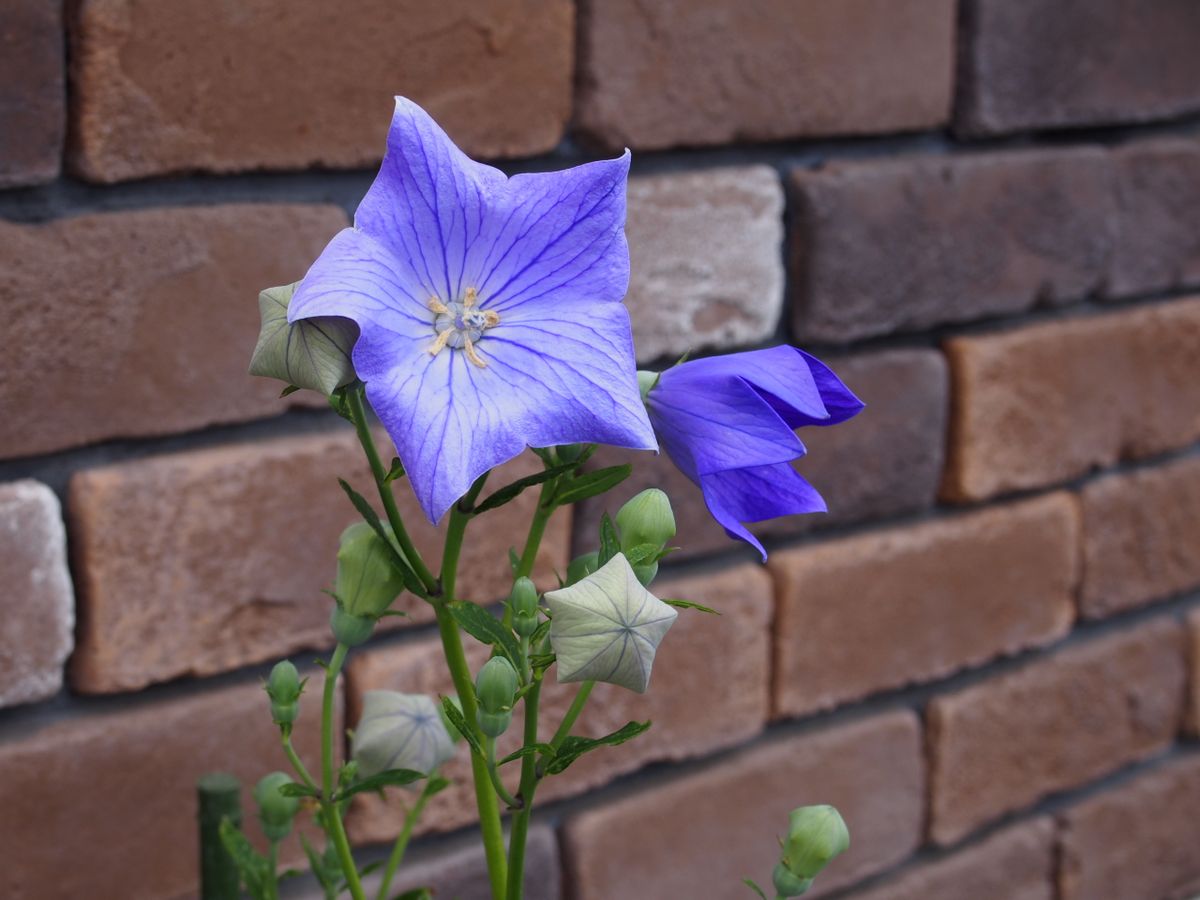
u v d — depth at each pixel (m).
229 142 0.69
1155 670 0.97
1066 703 0.94
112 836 0.72
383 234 0.53
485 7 0.72
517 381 0.54
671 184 0.77
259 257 0.70
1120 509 0.93
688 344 0.79
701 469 0.56
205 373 0.70
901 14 0.81
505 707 0.55
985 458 0.87
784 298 0.81
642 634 0.54
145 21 0.67
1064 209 0.87
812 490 0.57
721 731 0.83
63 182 0.67
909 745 0.89
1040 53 0.85
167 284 0.69
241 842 0.62
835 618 0.85
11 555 0.68
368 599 0.57
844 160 0.82
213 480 0.71
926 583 0.87
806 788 0.86
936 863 0.92
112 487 0.69
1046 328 0.88
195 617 0.71
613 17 0.75
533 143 0.74
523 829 0.56
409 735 0.61
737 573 0.82
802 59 0.79
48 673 0.69
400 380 0.52
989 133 0.84
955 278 0.84
